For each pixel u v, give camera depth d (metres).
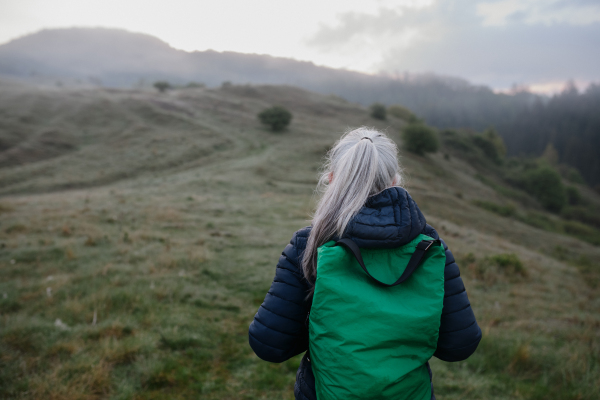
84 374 2.77
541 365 3.51
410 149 50.53
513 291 7.00
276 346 1.00
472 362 3.54
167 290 5.19
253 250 8.42
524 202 51.25
